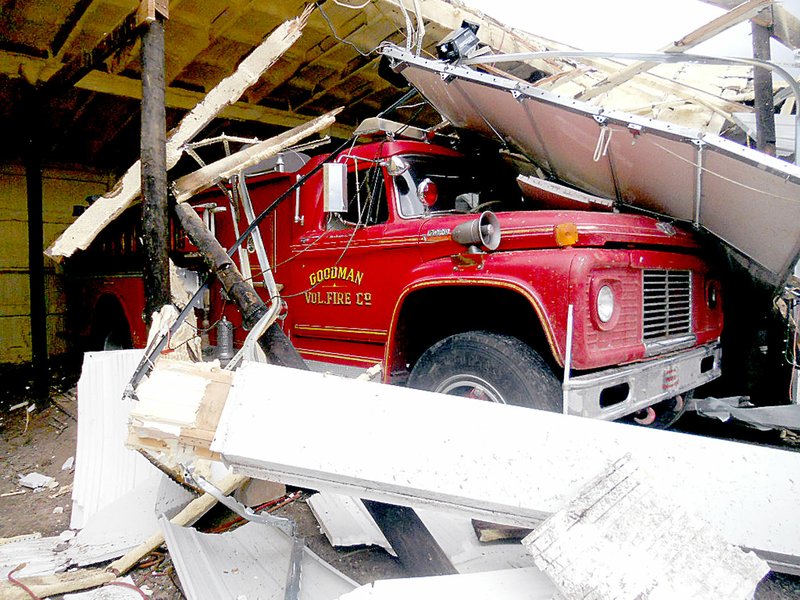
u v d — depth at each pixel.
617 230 2.70
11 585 2.15
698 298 3.37
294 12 4.62
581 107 2.84
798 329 3.67
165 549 2.58
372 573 2.38
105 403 3.12
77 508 2.94
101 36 4.73
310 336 3.92
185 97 5.93
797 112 3.65
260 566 2.30
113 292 5.84
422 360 3.06
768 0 2.89
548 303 2.54
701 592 1.46
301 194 3.92
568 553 1.54
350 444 1.82
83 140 7.36
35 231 6.26
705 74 5.71
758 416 3.41
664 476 1.86
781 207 2.64
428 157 3.71
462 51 3.36
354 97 6.47
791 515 1.86
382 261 3.38
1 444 4.53
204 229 3.21
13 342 7.66
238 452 1.79
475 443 1.85
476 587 1.64
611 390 2.98
